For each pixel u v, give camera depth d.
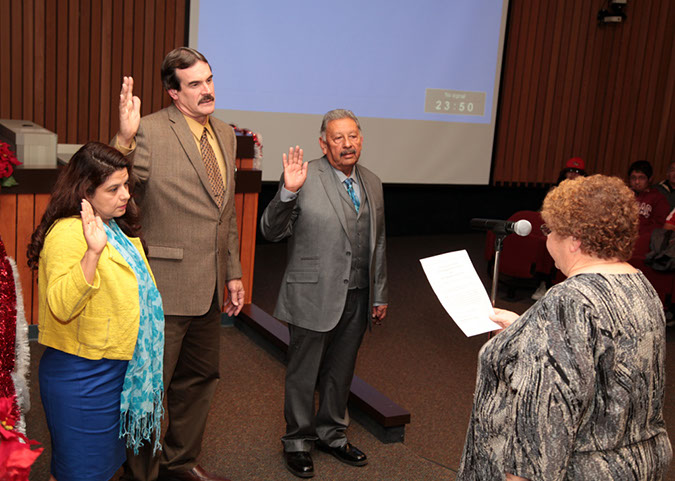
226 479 2.44
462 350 4.27
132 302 1.75
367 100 6.89
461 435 3.10
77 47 5.83
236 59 6.25
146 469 2.21
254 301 5.00
